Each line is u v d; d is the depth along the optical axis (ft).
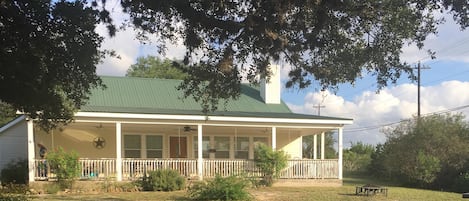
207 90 34.71
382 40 29.94
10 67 28.48
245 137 87.10
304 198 59.57
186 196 59.41
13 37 27.96
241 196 57.36
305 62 31.71
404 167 93.81
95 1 27.63
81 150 76.38
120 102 80.18
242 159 79.25
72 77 31.07
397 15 28.40
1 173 71.72
